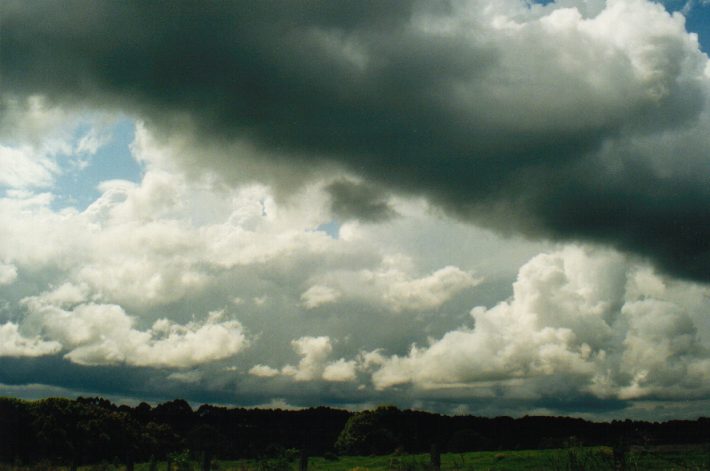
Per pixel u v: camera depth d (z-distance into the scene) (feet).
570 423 276.62
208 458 104.22
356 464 153.69
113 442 204.13
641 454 69.62
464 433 267.80
